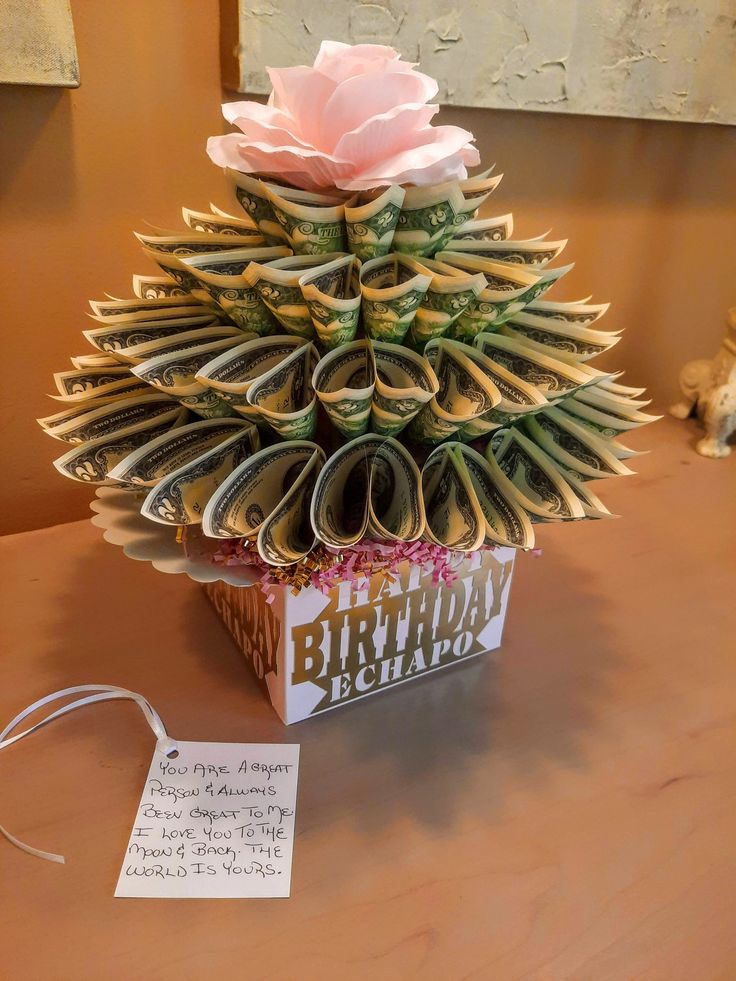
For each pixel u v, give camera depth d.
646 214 0.73
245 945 0.30
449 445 0.36
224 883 0.32
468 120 0.58
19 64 0.42
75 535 0.55
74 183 0.49
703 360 0.78
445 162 0.32
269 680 0.41
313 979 0.29
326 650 0.39
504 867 0.34
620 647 0.47
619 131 0.66
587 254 0.71
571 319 0.41
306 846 0.34
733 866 0.34
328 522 0.33
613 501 0.64
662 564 0.56
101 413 0.37
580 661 0.46
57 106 0.46
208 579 0.34
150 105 0.49
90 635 0.46
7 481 0.56
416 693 0.43
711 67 0.63
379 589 0.39
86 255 0.51
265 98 0.51
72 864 0.33
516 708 0.42
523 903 0.32
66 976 0.29
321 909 0.32
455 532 0.34
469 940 0.31
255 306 0.33
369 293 0.30
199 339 0.35
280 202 0.30
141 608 0.48
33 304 0.51
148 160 0.50
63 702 0.41
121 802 0.36
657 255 0.76
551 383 0.34
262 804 0.36
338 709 0.41
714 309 0.84
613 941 0.31
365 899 0.32
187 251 0.37
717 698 0.44
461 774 0.38
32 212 0.48
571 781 0.38
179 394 0.33
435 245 0.34
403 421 0.33
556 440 0.39
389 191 0.29
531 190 0.65
